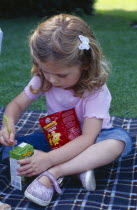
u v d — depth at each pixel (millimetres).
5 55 4316
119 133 1699
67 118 1743
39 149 1853
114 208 1491
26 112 2498
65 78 1585
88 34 1667
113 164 1856
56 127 1725
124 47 4715
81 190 1632
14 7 7039
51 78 1591
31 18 6844
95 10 8117
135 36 5395
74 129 1750
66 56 1523
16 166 1600
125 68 3777
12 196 1596
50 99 1847
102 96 1731
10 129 1749
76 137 1735
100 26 6172
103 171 1801
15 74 3584
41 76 1790
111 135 1685
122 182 1687
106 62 1848
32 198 1509
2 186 1664
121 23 6520
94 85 1709
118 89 3098
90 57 1655
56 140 1729
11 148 1825
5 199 1570
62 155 1615
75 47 1552
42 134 1940
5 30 5703
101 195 1580
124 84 3238
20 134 2188
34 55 1572
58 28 1585
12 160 1604
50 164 1614
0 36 1661
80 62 1589
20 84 3275
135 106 2713
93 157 1627
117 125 2293
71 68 1562
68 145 1635
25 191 1542
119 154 1681
